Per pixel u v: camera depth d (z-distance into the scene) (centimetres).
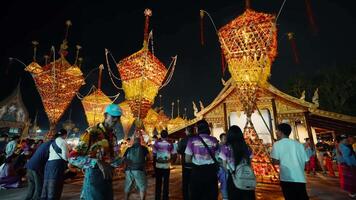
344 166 757
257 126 1733
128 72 1067
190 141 441
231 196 390
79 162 278
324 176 1270
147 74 1044
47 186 530
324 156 1462
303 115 1639
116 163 307
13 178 935
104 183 287
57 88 1274
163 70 1124
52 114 1260
